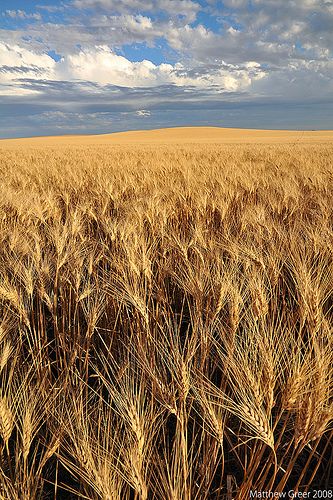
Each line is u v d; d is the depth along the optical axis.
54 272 3.68
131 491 2.12
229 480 1.94
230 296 2.50
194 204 6.94
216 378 3.05
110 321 3.67
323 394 1.52
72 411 1.97
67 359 3.26
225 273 2.80
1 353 2.30
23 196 6.82
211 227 5.68
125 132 129.62
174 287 4.22
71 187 9.56
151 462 1.93
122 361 2.87
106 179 9.52
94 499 1.67
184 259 3.74
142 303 2.60
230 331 2.30
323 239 3.87
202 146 39.84
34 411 1.87
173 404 1.78
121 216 5.96
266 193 7.95
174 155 19.91
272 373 1.61
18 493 1.66
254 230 4.82
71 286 3.42
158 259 4.71
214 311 2.67
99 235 5.38
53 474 2.41
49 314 4.39
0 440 2.50
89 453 1.46
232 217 6.22
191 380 2.06
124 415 1.54
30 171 12.86
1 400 1.67
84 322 3.95
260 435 1.58
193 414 2.61
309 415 1.54
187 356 1.97
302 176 10.02
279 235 4.27
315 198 7.54
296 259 3.35
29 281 3.12
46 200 6.60
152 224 5.00
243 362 1.70
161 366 2.67
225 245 3.98
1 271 3.60
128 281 3.04
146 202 5.98
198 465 2.19
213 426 1.75
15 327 2.96
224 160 15.70
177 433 1.78
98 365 3.29
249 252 3.31
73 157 20.23
